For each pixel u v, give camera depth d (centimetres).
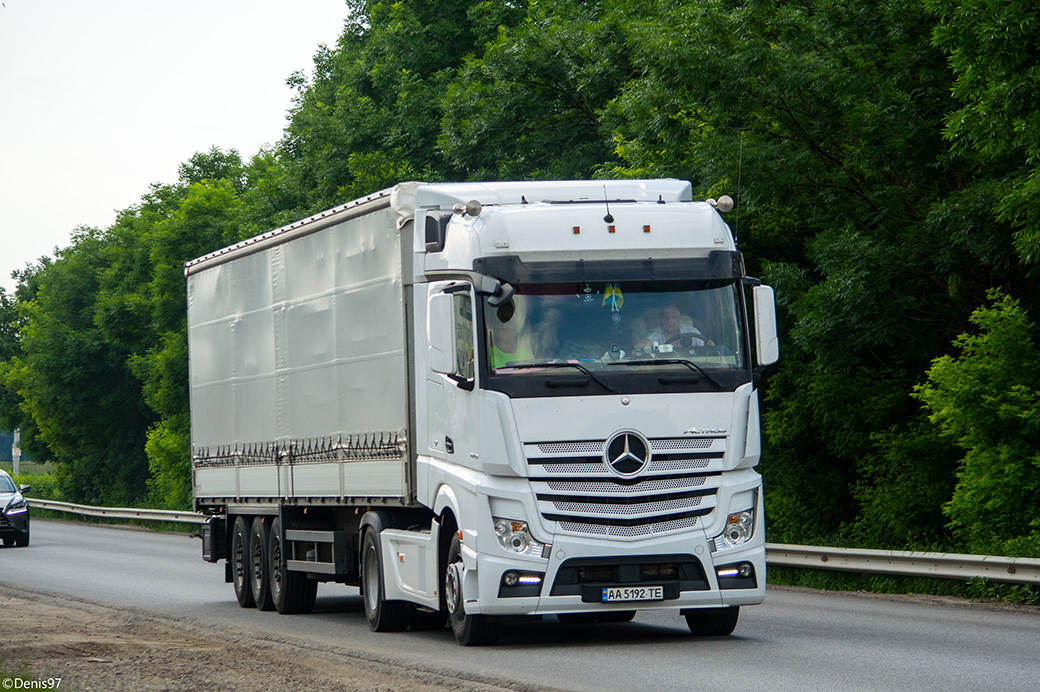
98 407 14512
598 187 3088
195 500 4684
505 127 8044
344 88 9894
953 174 5312
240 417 4262
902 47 5291
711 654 2659
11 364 16150
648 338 2794
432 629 3394
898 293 5209
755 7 5206
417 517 3375
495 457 2722
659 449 2761
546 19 8138
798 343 5278
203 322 4600
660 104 5672
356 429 3444
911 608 3659
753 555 2808
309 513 3891
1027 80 4062
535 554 2714
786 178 5300
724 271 2848
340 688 2270
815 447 5953
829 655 2619
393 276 3241
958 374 4581
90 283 14725
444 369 2780
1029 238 4181
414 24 10075
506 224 2803
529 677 2375
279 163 11962
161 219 14075
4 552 7219
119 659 2722
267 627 3553
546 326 2767
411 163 9256
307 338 3750
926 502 5144
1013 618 3338
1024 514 4447
